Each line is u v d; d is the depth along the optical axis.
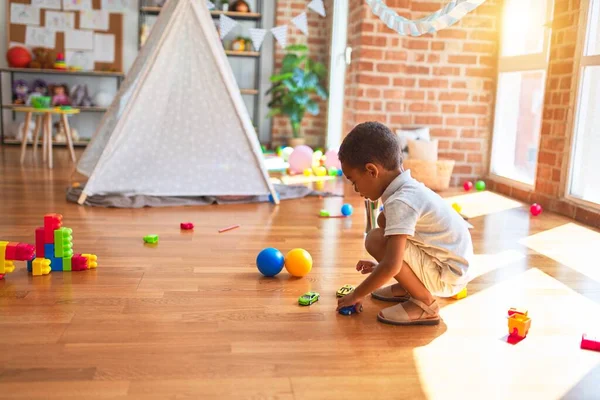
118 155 3.60
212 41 3.51
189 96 3.59
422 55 4.74
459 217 1.84
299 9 6.91
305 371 1.52
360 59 4.71
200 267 2.39
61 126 6.65
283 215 3.45
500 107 4.77
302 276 2.30
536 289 2.24
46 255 2.28
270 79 6.54
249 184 3.81
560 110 3.79
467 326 1.86
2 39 6.89
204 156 3.73
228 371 1.51
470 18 4.71
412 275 1.82
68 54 6.96
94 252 2.55
